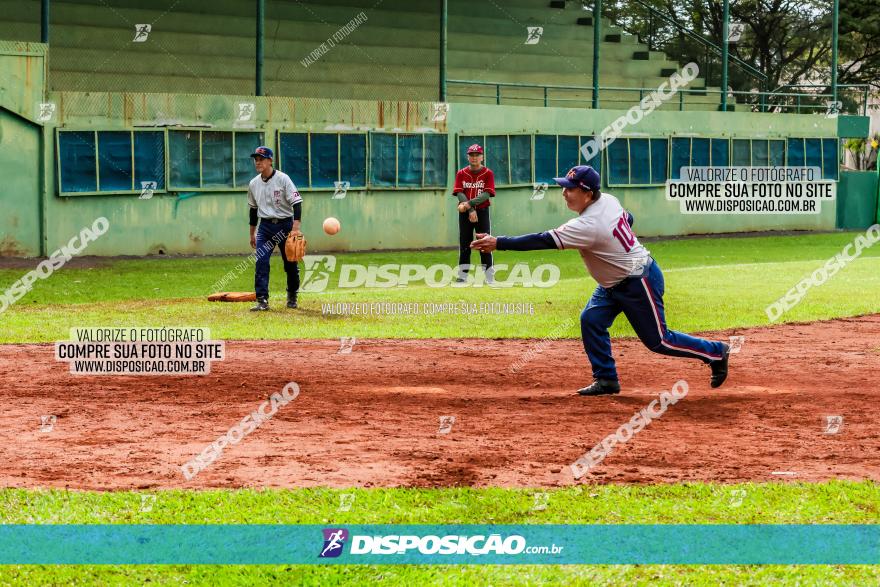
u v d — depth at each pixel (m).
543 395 8.92
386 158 25.28
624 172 29.53
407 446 7.19
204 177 22.81
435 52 30.55
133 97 21.84
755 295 15.95
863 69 38.72
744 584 4.92
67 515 5.74
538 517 5.75
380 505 5.93
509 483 6.36
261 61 23.59
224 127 22.97
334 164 24.50
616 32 35.34
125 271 18.75
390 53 29.84
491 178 17.23
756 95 35.28
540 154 27.91
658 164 30.25
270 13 29.27
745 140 31.94
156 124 22.11
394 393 8.93
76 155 21.23
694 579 4.97
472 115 26.59
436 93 30.12
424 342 11.61
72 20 25.91
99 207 21.62
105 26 26.36
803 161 33.19
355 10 30.77
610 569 5.08
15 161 20.61
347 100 24.61
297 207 13.73
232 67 27.11
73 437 7.36
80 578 4.98
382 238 25.45
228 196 23.20
